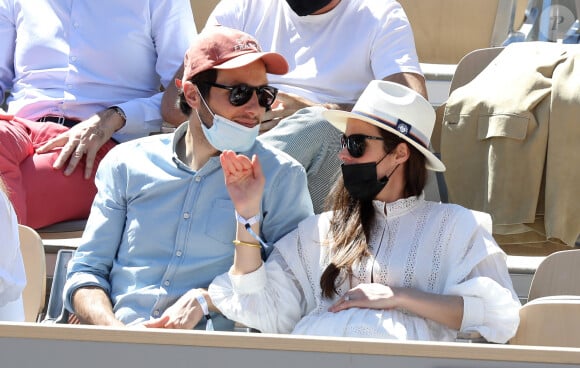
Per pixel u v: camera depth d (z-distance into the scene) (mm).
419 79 17672
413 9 22281
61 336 9547
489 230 13047
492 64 17938
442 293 12812
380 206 13242
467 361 9367
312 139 16219
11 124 16969
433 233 13023
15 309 12336
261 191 12914
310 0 17812
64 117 18625
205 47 13953
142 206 13977
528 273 15641
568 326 11859
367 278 12953
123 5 18922
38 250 14000
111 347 9547
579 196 15875
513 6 21625
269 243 13914
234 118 13734
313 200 16312
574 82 16266
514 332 12039
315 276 13289
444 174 17203
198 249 13711
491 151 16484
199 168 14000
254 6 18578
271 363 9453
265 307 12953
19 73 19109
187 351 9508
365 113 13180
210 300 13062
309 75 18016
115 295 13883
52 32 18938
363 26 17984
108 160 14367
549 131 16203
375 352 9406
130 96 18984
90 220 14281
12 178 16281
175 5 19125
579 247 16766
